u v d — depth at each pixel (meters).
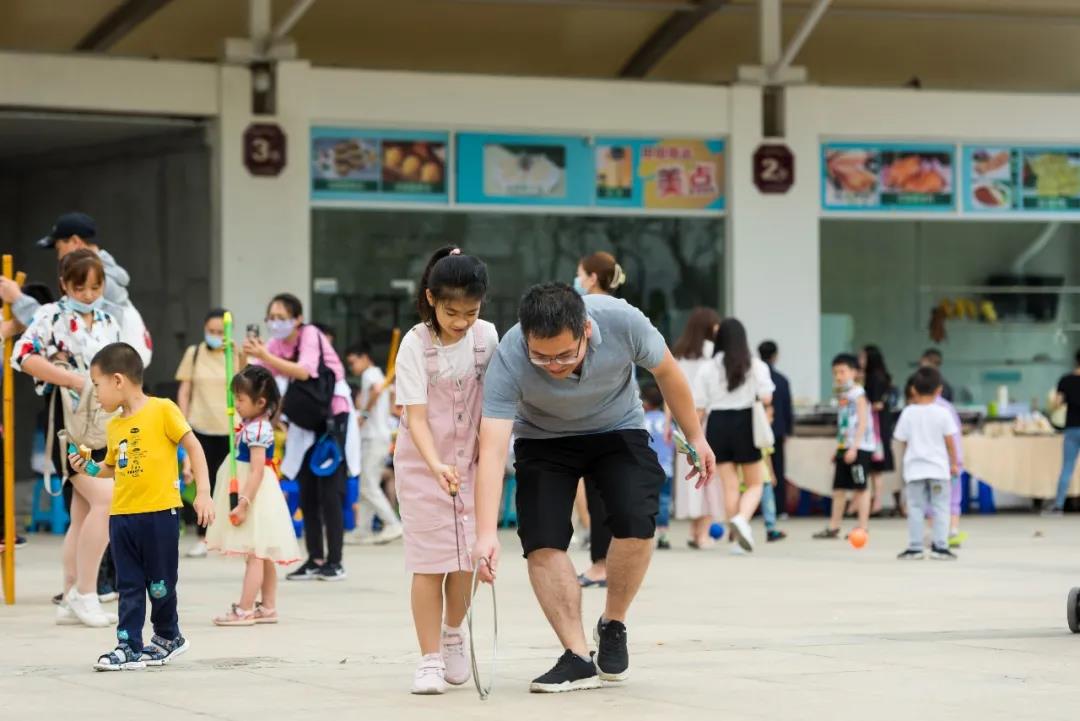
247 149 29.98
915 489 21.64
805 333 32.59
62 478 14.42
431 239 31.28
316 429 18.64
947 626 13.61
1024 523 29.16
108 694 10.14
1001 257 34.22
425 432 9.98
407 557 10.14
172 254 31.72
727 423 21.81
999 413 33.41
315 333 18.75
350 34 33.53
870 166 33.25
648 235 32.34
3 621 14.50
